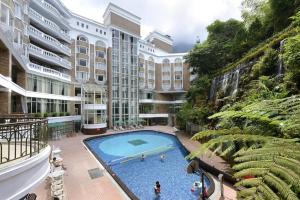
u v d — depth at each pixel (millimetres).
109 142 27031
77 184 11844
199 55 36562
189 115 28625
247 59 20234
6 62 13977
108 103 37875
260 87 13258
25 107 20297
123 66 40562
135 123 41750
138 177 14242
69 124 29875
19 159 4398
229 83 23250
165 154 20516
